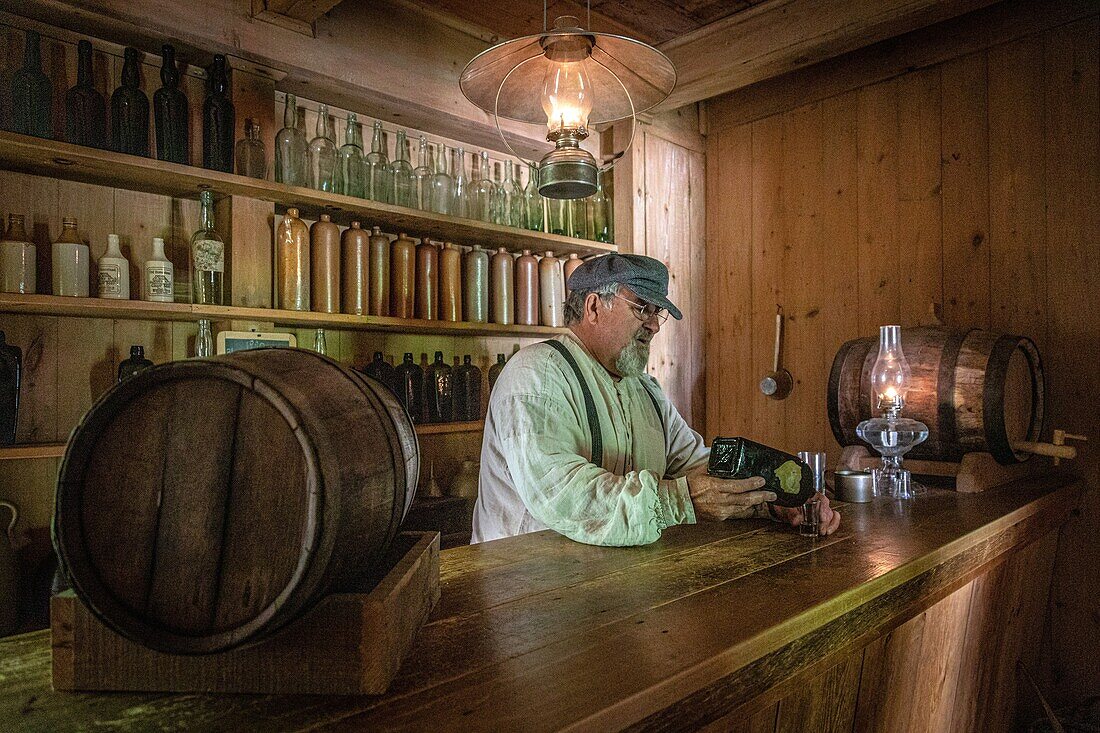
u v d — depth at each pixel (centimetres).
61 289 200
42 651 97
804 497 162
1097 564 256
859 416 258
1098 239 258
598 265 192
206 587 79
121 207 224
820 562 142
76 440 79
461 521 279
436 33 291
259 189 226
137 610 80
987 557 184
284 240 239
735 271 379
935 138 304
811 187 347
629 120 345
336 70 259
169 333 233
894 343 229
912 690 160
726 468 153
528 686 84
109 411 80
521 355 182
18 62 203
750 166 372
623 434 185
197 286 226
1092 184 260
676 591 122
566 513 153
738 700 100
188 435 80
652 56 185
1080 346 262
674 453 208
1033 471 264
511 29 306
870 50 324
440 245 304
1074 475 261
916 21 262
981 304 290
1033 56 276
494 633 102
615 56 190
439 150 310
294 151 245
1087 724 243
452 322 277
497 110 208
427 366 300
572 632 102
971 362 232
